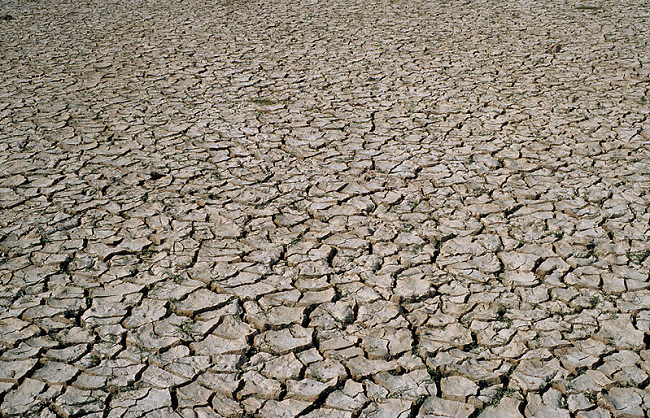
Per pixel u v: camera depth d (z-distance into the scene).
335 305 3.13
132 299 3.16
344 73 6.69
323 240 3.68
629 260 3.44
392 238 3.69
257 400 2.58
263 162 4.66
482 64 6.94
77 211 3.96
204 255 3.53
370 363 2.77
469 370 2.71
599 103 5.71
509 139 5.01
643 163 4.55
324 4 10.42
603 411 2.50
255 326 2.99
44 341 2.86
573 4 10.03
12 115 5.50
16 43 7.89
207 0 10.80
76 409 2.51
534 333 2.92
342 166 4.59
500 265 3.43
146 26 8.85
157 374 2.70
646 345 2.83
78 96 6.00
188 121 5.41
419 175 4.45
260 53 7.47
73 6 10.30
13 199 4.09
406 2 10.51
